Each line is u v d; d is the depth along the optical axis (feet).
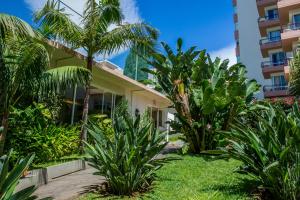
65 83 25.29
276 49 118.73
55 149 26.99
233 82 35.70
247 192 18.06
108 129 33.83
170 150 42.47
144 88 56.80
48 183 22.11
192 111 38.78
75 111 41.29
